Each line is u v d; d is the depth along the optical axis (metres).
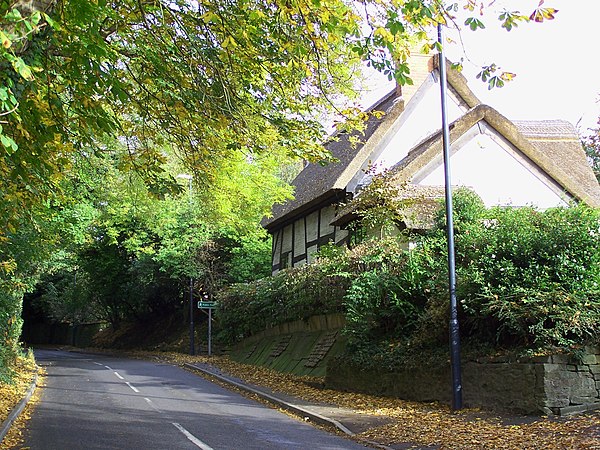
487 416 10.87
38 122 7.68
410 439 9.70
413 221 17.97
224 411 13.53
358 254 17.89
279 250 30.61
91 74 7.68
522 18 7.38
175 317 42.50
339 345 18.30
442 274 13.77
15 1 5.45
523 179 21.16
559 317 10.82
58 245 22.94
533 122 29.30
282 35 8.66
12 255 17.47
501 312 11.39
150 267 36.41
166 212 25.50
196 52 9.04
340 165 25.12
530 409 10.59
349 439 10.23
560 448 8.11
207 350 34.81
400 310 14.70
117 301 44.53
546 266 11.87
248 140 10.19
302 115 10.40
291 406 13.61
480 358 11.79
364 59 8.61
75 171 16.73
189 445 9.56
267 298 25.14
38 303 57.41
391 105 25.47
